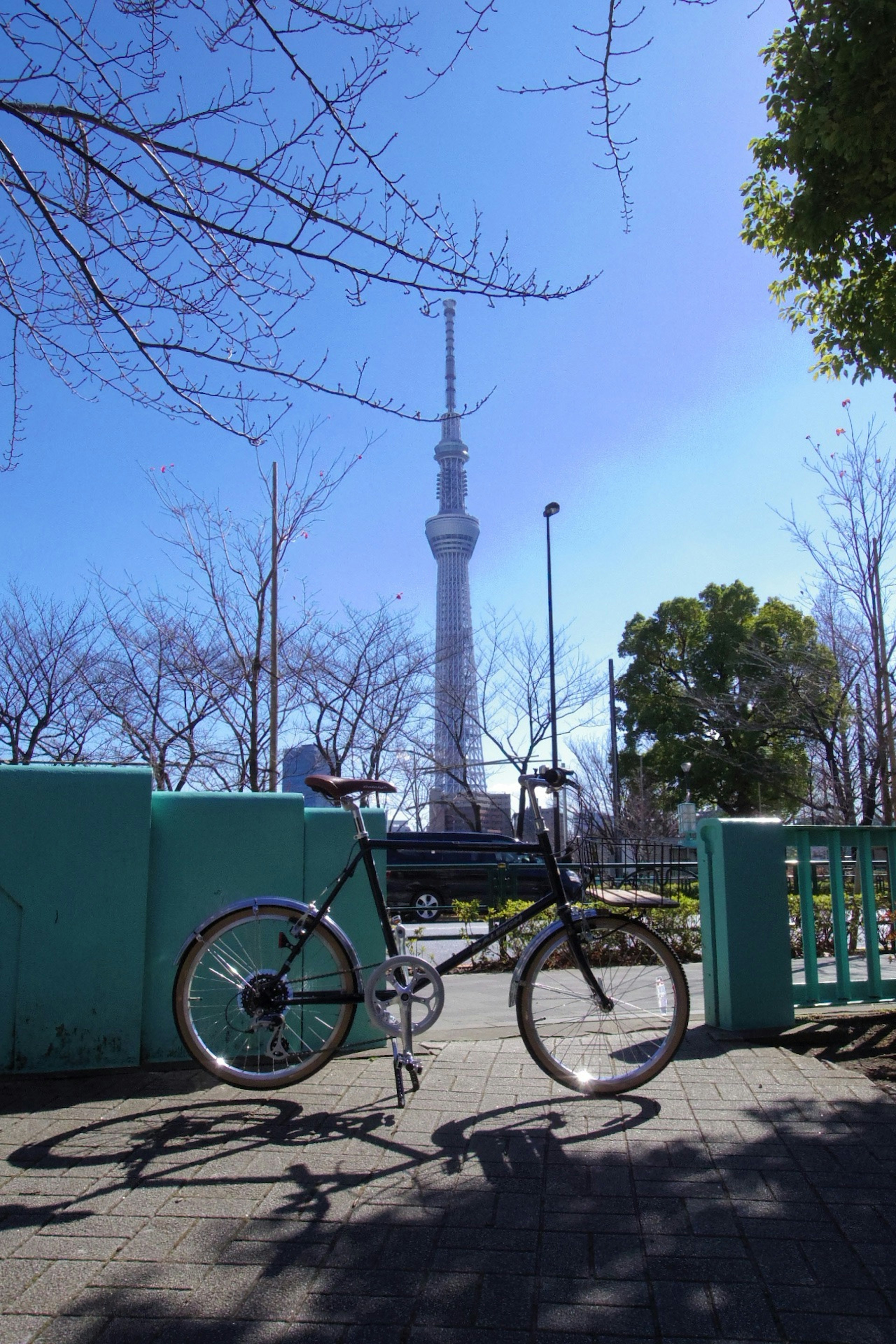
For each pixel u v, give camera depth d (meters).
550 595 25.64
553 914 4.42
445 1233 2.52
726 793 31.64
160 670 18.70
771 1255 2.39
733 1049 4.30
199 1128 3.32
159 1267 2.33
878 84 5.46
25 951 3.90
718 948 4.60
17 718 18.59
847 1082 3.81
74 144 3.70
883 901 7.51
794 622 31.55
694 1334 2.05
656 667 32.97
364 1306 2.16
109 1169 2.95
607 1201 2.71
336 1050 3.77
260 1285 2.25
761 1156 3.03
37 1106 3.54
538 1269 2.33
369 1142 3.19
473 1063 4.14
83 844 3.97
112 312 4.07
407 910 8.55
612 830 22.19
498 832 28.17
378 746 21.95
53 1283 2.25
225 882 4.14
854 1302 2.17
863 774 15.28
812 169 5.98
